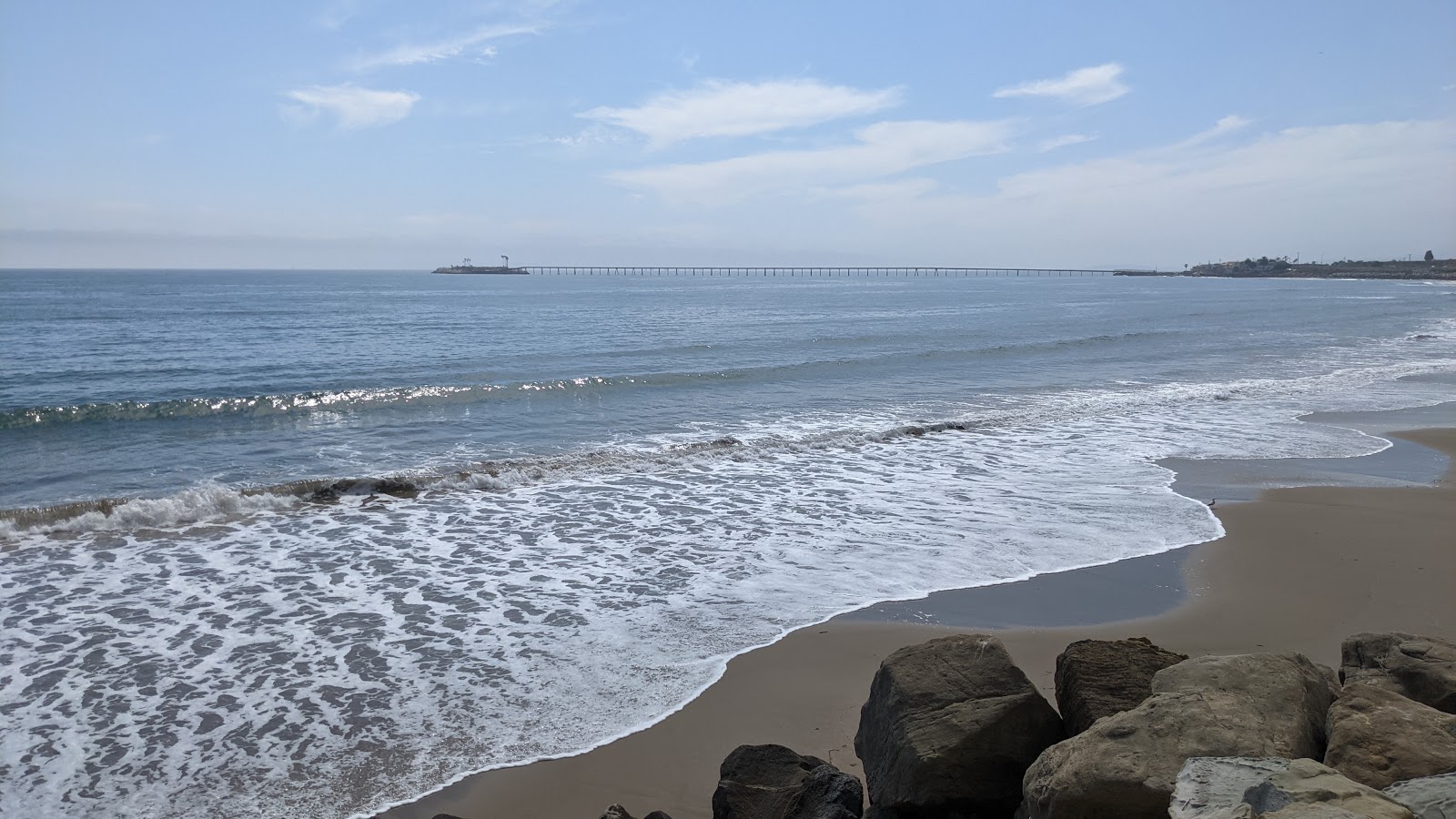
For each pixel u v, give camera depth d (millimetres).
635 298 95688
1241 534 12711
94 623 9359
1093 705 5449
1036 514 13805
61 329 47781
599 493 14984
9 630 9148
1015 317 62094
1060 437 20078
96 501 13297
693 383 27562
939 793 5219
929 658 6102
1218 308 73812
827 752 6941
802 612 9812
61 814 6086
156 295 96625
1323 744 5043
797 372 30094
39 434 19203
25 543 11977
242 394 24422
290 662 8492
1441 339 44875
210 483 15148
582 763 6797
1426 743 4527
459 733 7203
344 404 23078
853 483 15773
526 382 26406
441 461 17047
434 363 32156
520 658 8609
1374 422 22125
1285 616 9711
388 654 8664
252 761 6777
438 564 11383
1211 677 5352
